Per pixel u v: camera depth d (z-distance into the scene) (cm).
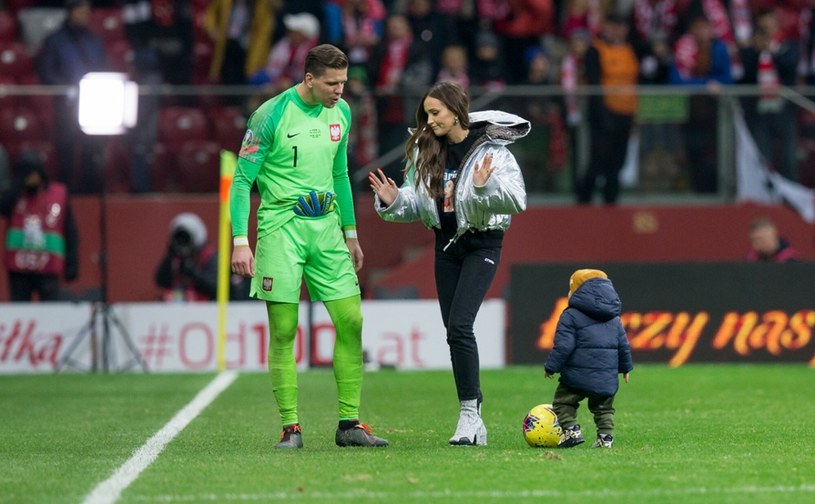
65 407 4088
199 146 6319
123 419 3734
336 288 3031
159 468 2689
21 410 4009
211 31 7088
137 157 6319
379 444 3044
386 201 3077
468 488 2408
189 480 2522
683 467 2647
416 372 5331
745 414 3753
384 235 6316
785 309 5669
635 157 6500
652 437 3189
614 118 6450
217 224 6341
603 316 2902
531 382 4847
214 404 4122
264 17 6875
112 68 6956
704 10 7069
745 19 7562
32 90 6212
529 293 5569
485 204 2928
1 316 5544
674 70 6856
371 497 2320
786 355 5669
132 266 6312
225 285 5484
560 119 6431
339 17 6656
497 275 6431
